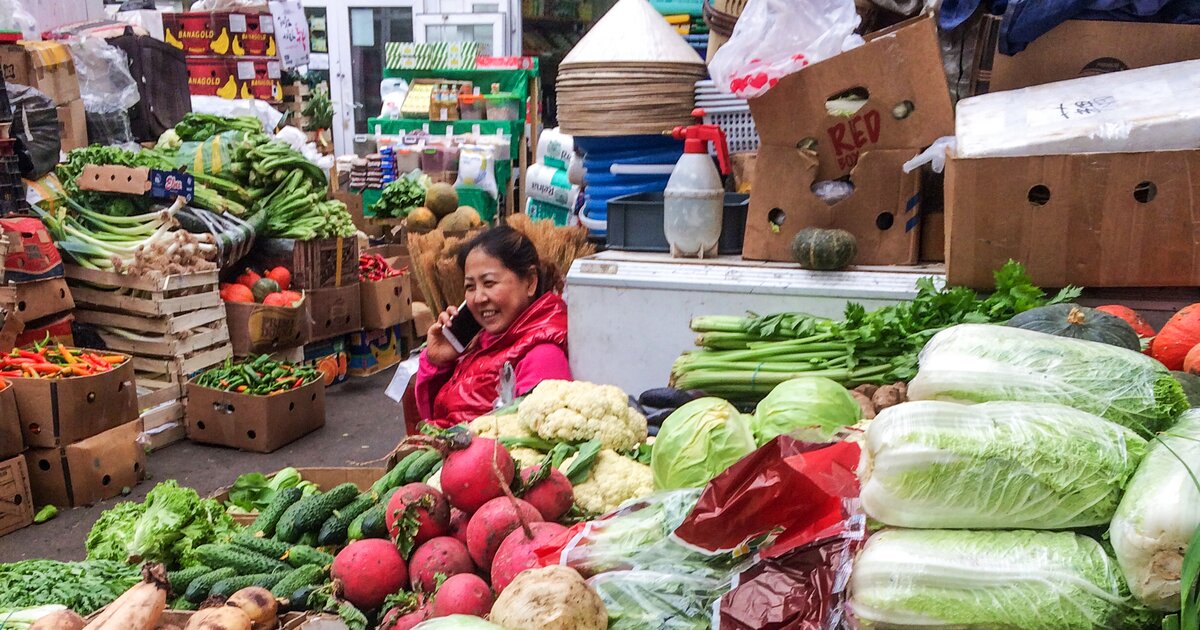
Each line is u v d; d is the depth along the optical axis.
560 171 6.80
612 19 4.21
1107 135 2.41
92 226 5.29
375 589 1.74
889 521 1.33
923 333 2.47
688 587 1.50
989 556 1.26
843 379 2.52
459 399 3.23
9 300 4.50
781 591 1.42
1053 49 2.81
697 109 3.17
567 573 1.46
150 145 7.04
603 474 2.08
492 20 11.08
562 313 3.16
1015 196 2.50
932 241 3.04
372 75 11.82
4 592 2.03
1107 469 1.28
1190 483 1.17
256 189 6.00
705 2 4.20
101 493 4.28
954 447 1.30
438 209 8.05
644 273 3.04
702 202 3.07
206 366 5.29
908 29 2.77
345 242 6.25
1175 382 1.49
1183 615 1.10
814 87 2.87
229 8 9.18
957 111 2.72
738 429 1.98
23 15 6.61
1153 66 2.66
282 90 9.84
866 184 2.94
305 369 5.37
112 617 1.61
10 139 4.91
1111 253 2.48
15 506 3.95
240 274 6.02
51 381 4.08
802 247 2.87
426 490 1.80
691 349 3.01
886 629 1.27
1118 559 1.20
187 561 2.26
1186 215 2.39
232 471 4.67
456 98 9.73
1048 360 1.52
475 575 1.67
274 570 1.92
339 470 2.86
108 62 6.88
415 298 7.54
